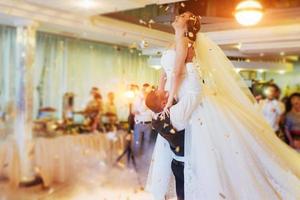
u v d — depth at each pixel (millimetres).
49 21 5266
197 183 1690
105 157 6039
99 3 4645
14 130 5496
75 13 5426
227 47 3156
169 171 2012
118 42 5629
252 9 3158
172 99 1723
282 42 4441
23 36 5344
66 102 6691
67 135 6043
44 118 6250
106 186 5145
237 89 1858
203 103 1736
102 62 6508
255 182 1668
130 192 4562
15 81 5707
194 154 1719
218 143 1690
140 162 5059
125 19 4746
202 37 1816
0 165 5191
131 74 2900
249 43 4215
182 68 1699
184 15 1766
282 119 6445
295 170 1840
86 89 6859
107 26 5383
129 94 3000
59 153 5785
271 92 6172
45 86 6496
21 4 4883
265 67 6430
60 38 6625
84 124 6477
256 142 1736
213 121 1717
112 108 6230
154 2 3418
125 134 5750
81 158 6051
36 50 6309
